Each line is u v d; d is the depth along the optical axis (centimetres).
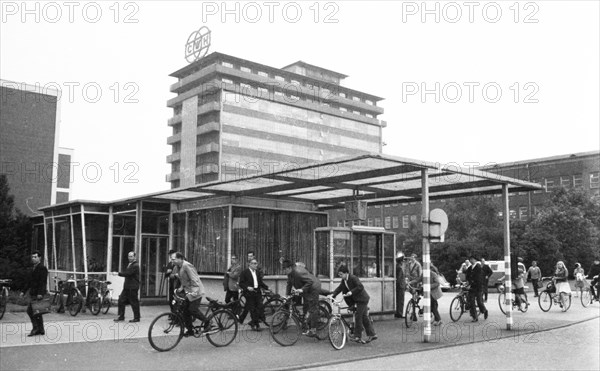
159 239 2100
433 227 1238
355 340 1185
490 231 4725
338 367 933
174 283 1472
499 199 6850
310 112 9819
